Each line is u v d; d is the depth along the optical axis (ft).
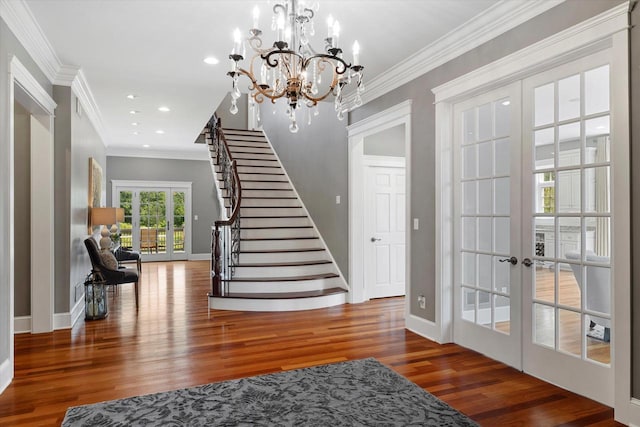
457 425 7.85
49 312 13.97
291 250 20.48
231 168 22.67
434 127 12.96
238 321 15.39
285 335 13.65
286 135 27.71
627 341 7.72
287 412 8.43
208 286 22.74
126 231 34.60
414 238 13.99
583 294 9.00
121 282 16.07
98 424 7.92
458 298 12.62
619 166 7.84
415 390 9.41
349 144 18.51
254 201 24.12
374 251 19.62
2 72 9.34
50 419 8.10
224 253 18.89
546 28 9.36
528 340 10.30
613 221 7.97
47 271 13.93
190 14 10.46
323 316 16.14
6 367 9.58
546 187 9.82
